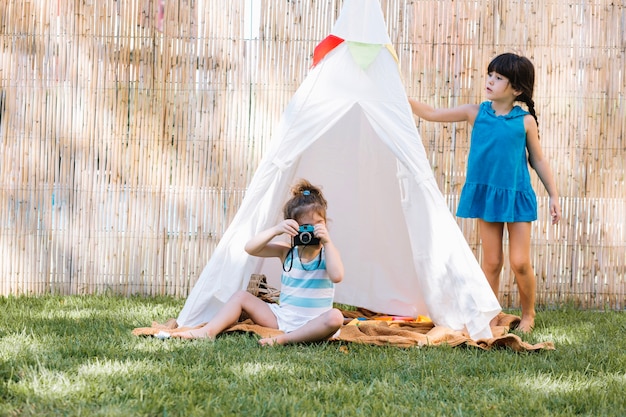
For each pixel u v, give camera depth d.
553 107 5.82
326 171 5.27
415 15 5.77
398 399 3.08
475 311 4.30
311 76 4.59
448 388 3.29
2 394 2.95
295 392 3.09
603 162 5.85
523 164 4.83
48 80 5.78
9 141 5.79
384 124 4.49
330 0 5.74
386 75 4.58
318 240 4.30
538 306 5.89
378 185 5.18
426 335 4.30
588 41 5.79
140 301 5.55
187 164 5.82
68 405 2.85
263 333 4.22
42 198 5.82
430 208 4.43
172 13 5.77
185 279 5.87
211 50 5.78
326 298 4.34
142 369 3.35
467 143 5.81
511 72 4.74
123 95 5.80
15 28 5.75
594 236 5.88
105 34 5.77
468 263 4.38
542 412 2.96
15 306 5.21
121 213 5.84
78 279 5.86
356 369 3.51
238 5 5.76
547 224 5.87
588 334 4.67
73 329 4.32
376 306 5.33
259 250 4.36
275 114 5.80
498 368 3.62
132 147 5.82
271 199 4.46
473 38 5.77
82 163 5.82
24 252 5.83
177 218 5.85
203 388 3.11
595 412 3.02
